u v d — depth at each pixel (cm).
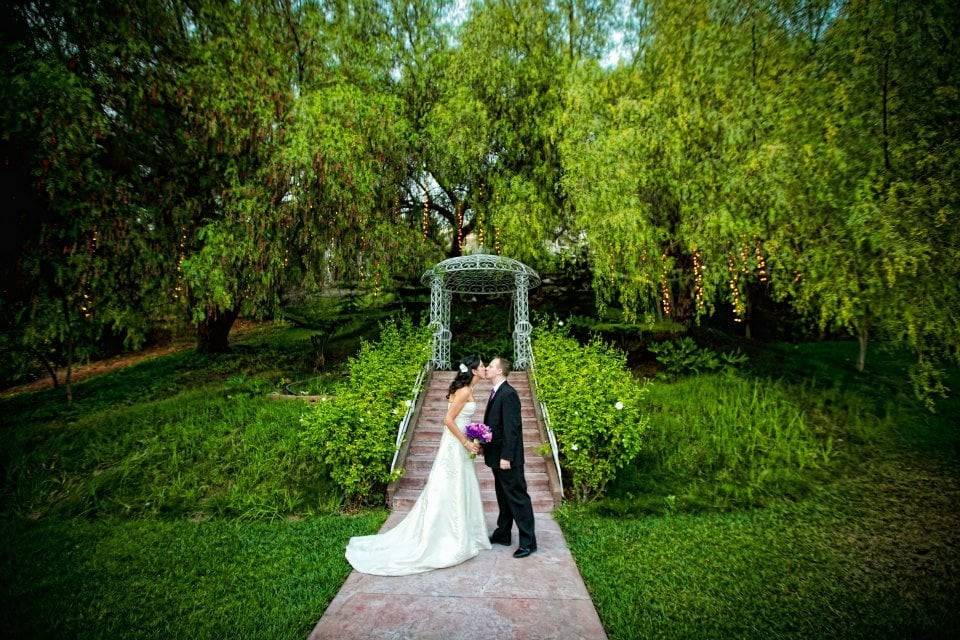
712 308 969
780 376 1005
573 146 978
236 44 923
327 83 1012
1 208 734
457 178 1165
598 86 992
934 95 647
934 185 612
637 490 622
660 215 1036
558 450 654
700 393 905
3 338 836
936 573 410
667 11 977
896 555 445
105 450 715
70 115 694
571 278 1409
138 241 840
